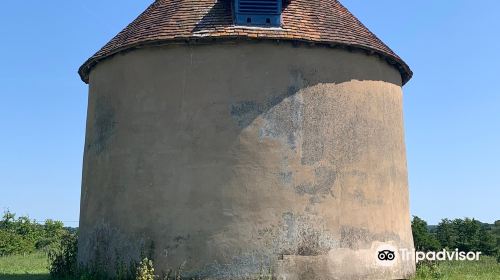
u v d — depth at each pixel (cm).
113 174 1234
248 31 1173
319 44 1199
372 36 1323
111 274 1188
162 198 1153
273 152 1144
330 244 1139
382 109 1296
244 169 1134
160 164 1169
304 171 1151
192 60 1189
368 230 1196
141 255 1145
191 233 1125
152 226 1149
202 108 1166
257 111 1156
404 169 1379
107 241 1216
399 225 1298
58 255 1437
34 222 4381
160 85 1201
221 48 1181
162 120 1184
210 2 1261
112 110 1271
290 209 1128
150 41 1198
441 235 2586
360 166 1212
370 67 1279
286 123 1159
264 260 1106
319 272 1120
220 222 1120
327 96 1198
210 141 1152
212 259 1109
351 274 1149
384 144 1284
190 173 1148
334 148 1184
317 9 1284
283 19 1216
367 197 1210
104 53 1297
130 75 1242
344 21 1288
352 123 1218
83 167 1398
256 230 1114
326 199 1155
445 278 1377
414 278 1314
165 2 1317
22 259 2394
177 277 1112
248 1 1204
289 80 1177
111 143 1255
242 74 1170
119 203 1205
